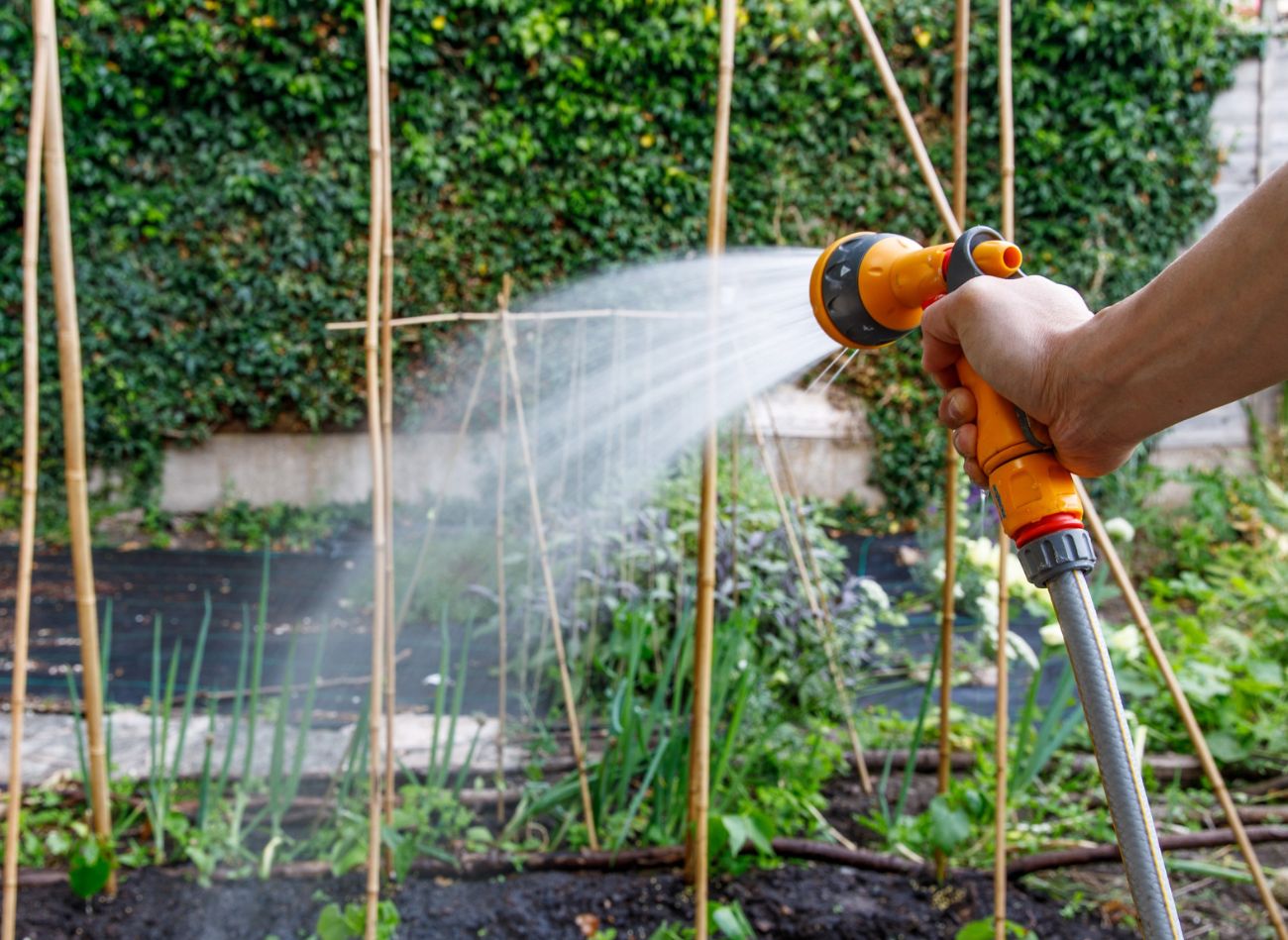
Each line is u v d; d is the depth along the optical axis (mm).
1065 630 799
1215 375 715
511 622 4102
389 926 2082
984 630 3348
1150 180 6418
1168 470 6344
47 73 2059
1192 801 3047
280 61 6090
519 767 3062
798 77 6367
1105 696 765
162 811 2451
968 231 932
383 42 1898
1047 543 824
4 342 6223
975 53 6305
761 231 6465
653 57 6199
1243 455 6531
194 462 6582
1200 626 4172
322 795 2795
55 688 4012
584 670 3477
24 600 2041
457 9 6125
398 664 4188
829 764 2979
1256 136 6516
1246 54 6387
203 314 6348
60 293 2148
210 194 6199
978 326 858
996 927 2090
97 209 6086
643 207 6426
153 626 4801
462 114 6230
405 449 6551
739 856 2529
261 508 6594
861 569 5930
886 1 6305
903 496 6688
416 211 6324
